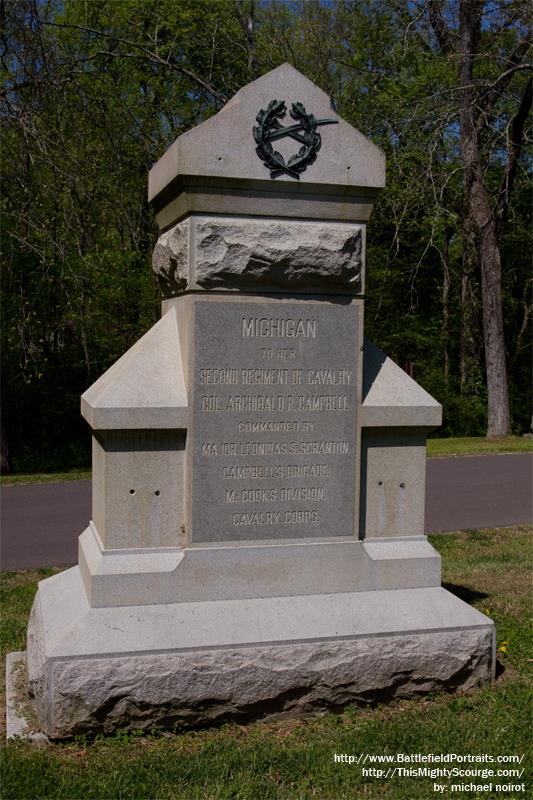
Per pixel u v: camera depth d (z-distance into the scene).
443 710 4.94
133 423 4.96
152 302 22.80
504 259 30.12
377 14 25.11
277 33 25.00
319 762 4.32
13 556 9.09
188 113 24.69
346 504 5.38
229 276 5.09
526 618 6.57
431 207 21.19
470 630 5.21
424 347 29.08
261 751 4.41
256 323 5.18
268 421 5.22
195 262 5.04
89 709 4.58
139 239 24.38
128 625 4.82
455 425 27.53
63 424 24.92
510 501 12.59
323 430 5.32
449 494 13.22
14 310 19.98
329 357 5.32
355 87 24.89
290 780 4.20
